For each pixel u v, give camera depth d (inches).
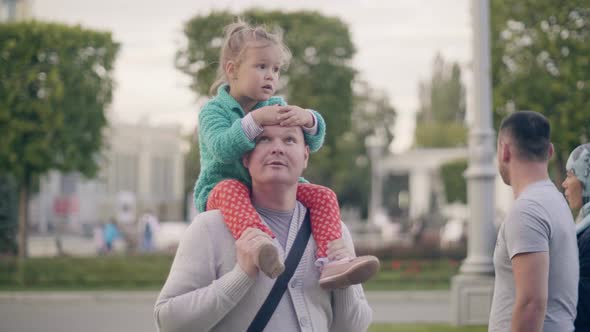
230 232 120.4
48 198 2139.5
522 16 743.1
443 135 2970.0
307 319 119.3
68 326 518.3
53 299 693.3
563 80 736.3
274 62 132.1
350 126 1190.9
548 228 141.9
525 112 152.7
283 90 1156.5
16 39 959.0
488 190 448.5
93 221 2170.3
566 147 741.9
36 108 941.2
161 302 118.9
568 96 733.3
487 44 460.1
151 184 2332.7
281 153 120.5
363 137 2741.1
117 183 2266.2
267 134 120.7
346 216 2667.3
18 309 621.0
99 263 810.8
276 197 122.5
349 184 2596.0
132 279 803.4
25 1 2074.3
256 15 1138.7
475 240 447.5
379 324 468.8
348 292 123.6
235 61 132.4
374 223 2183.8
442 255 924.6
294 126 121.6
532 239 140.3
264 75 131.1
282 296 119.3
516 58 745.6
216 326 118.6
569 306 143.9
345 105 1179.9
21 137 941.8
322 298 122.3
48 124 944.3
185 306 116.0
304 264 121.6
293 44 1149.7
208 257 119.7
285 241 123.0
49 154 951.0
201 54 1028.5
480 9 462.6
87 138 995.9
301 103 1152.2
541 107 739.4
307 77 1152.8
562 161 761.6
